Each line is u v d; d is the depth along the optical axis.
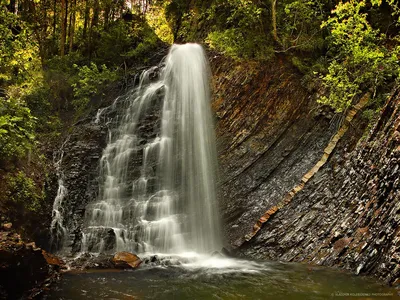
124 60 17.23
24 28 10.59
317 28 13.52
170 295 6.57
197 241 10.84
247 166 11.52
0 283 5.68
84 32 18.44
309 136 11.44
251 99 12.70
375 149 8.64
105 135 13.52
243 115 12.56
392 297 5.62
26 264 6.16
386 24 12.78
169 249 10.58
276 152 11.50
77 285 7.02
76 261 8.53
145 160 12.77
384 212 7.14
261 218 9.84
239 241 9.76
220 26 15.87
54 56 16.94
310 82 12.24
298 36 13.14
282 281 7.16
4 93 13.10
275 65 13.05
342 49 11.91
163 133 13.52
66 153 12.36
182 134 13.27
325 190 9.60
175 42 18.95
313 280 6.98
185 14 18.30
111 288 6.90
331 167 10.13
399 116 8.16
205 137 12.84
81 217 10.82
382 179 7.68
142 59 17.09
